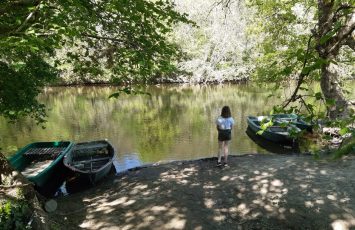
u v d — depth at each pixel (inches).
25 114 365.1
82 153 466.6
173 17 266.1
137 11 253.6
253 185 304.7
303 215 245.8
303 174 320.2
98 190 340.2
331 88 410.0
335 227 228.4
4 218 170.9
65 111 981.8
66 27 187.6
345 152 90.7
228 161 390.6
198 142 589.9
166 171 374.3
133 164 480.1
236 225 242.4
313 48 94.9
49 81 391.5
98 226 250.5
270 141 565.6
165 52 259.3
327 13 121.3
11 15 203.8
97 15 237.9
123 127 740.0
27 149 463.8
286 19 568.1
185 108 970.7
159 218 257.3
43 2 186.9
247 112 853.2
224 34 1371.8
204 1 1230.9
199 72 1515.7
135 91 238.7
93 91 1455.5
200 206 273.3
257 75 650.8
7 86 319.0
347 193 271.9
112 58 264.4
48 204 278.7
